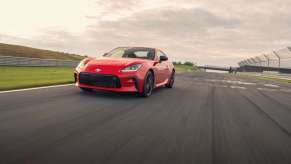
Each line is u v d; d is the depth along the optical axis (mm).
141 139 1948
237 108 3758
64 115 2602
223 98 4895
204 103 4059
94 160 1480
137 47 5500
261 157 1710
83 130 2100
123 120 2555
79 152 1594
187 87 7012
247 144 1985
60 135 1922
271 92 7133
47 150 1594
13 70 9656
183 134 2158
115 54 5230
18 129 2002
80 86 4125
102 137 1940
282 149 1904
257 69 45062
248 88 8164
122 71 3918
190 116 2949
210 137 2115
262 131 2430
